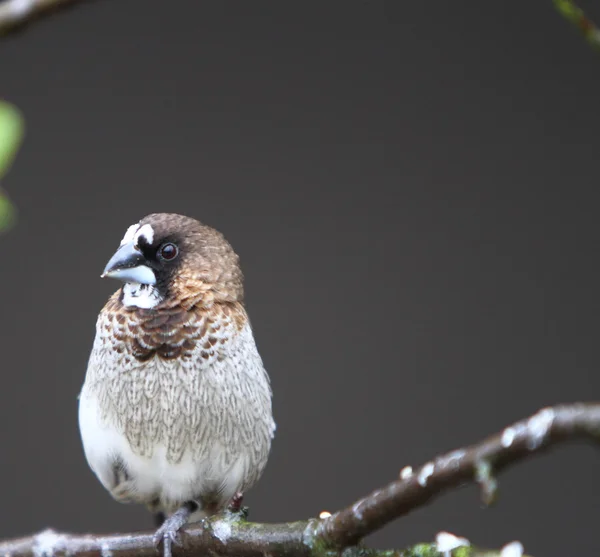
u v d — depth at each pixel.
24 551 6.84
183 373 7.05
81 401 7.34
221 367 7.10
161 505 7.60
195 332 7.10
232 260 7.54
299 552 5.87
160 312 7.12
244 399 7.15
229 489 7.29
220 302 7.27
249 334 7.37
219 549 6.34
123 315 7.16
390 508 5.18
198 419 7.05
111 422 7.14
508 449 4.45
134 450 7.16
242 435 7.15
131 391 7.07
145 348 7.07
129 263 7.25
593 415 4.17
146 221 7.45
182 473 7.18
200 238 7.43
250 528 6.23
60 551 6.79
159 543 6.59
